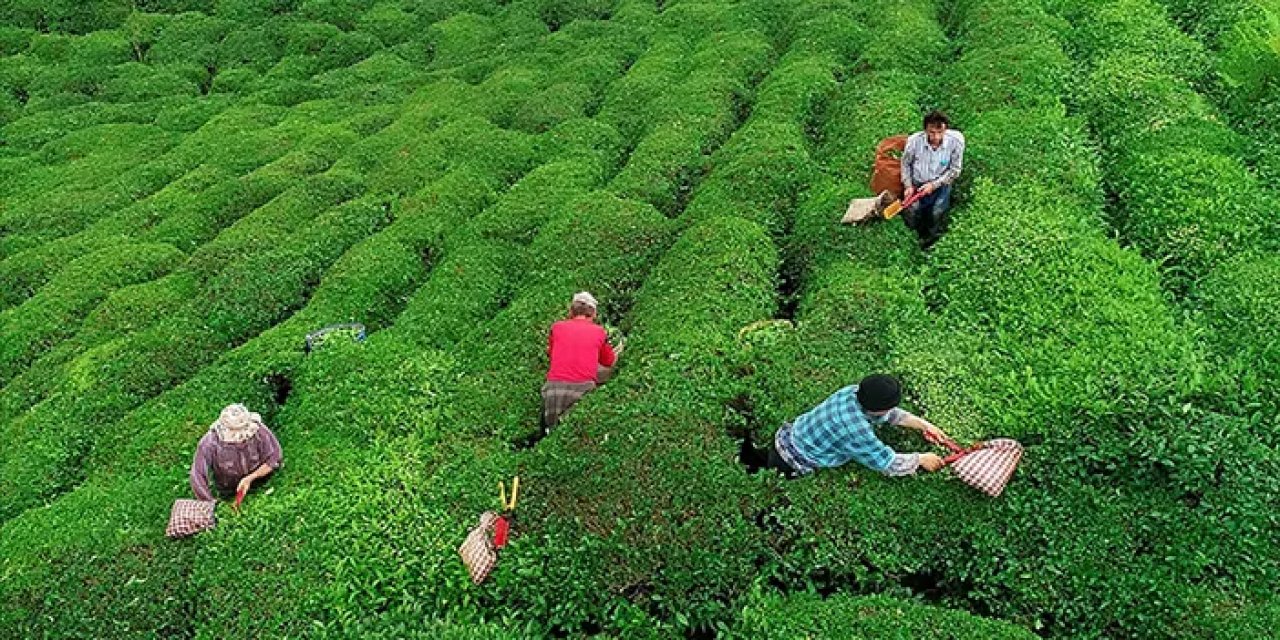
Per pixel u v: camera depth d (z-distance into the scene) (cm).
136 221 2486
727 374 1442
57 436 1622
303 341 1742
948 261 1633
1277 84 2009
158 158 2956
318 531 1250
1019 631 1045
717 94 2648
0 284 2281
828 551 1169
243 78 3756
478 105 2888
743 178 2075
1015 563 1130
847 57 2791
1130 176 1803
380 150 2683
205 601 1177
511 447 1431
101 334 1969
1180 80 2119
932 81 2450
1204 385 1271
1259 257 1538
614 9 3872
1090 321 1424
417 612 1148
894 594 1143
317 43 3975
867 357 1434
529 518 1229
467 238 2088
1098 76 2155
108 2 4481
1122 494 1175
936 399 1325
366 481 1338
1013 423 1271
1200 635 1033
